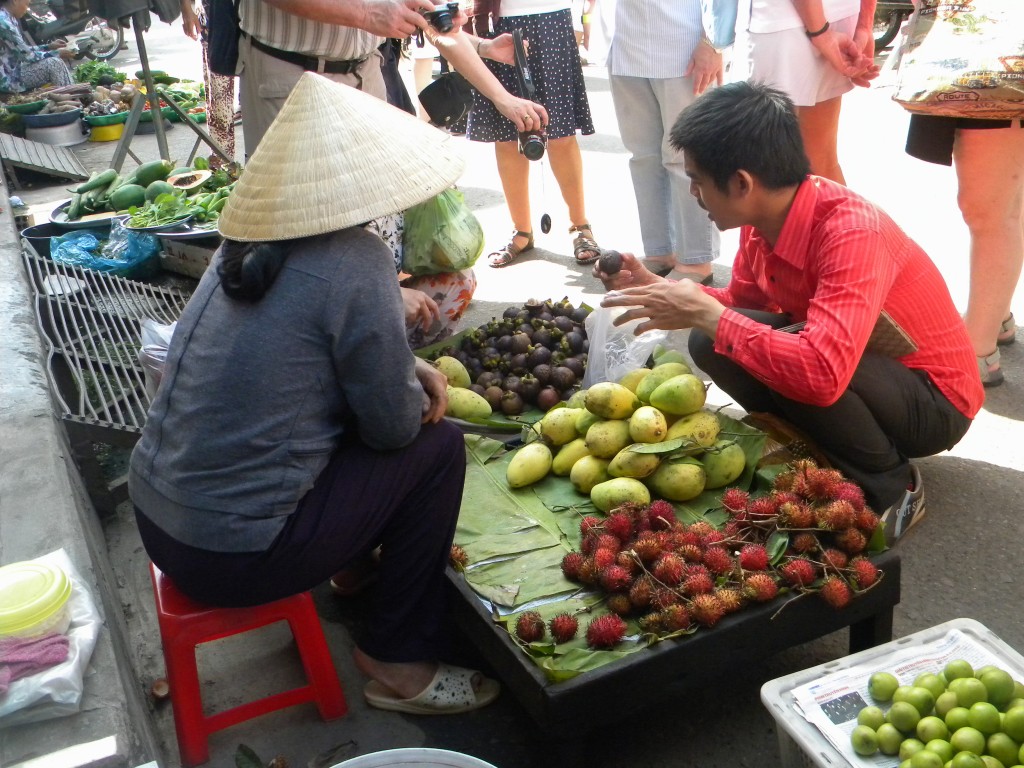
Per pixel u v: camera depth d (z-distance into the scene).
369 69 3.77
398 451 2.20
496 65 4.85
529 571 2.39
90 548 2.40
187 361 2.06
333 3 3.26
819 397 2.34
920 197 5.65
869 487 2.60
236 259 2.00
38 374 3.30
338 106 2.01
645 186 4.82
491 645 2.18
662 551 2.20
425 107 4.18
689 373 2.70
